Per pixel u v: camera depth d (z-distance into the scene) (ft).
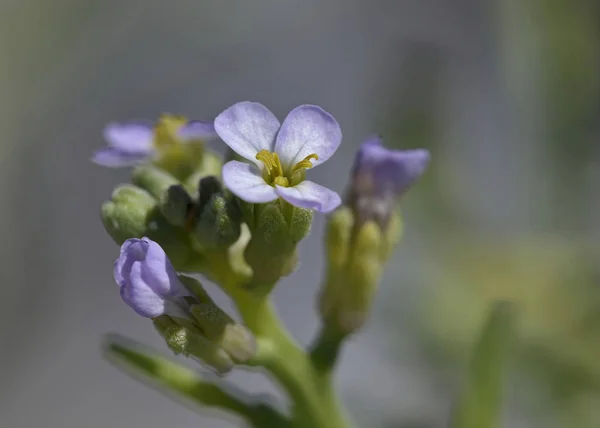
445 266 0.63
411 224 0.64
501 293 0.60
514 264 0.62
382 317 0.62
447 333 0.60
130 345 0.39
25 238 0.69
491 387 0.42
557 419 0.57
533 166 0.66
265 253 0.37
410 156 0.40
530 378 0.57
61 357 0.69
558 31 0.63
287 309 0.69
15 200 0.69
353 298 0.39
